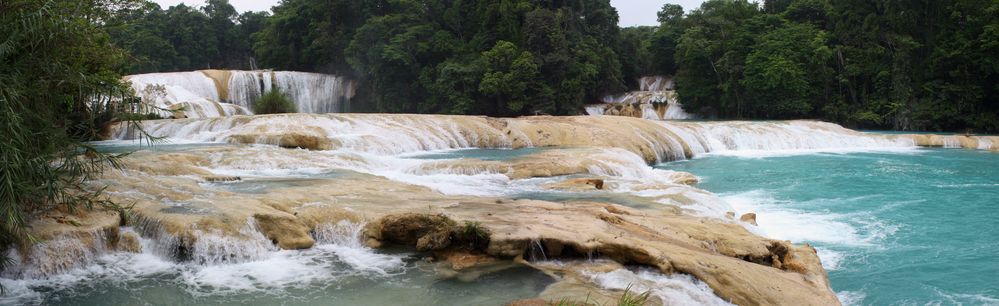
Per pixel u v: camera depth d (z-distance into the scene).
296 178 14.67
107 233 9.05
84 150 9.53
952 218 14.46
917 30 43.31
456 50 54.84
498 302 7.71
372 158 18.80
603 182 16.27
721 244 10.18
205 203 10.61
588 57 55.28
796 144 32.78
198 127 24.34
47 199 8.52
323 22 58.25
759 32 51.31
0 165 7.15
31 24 7.88
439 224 9.78
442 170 17.48
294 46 61.75
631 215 11.76
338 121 24.67
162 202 10.53
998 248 11.90
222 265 9.09
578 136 26.39
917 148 32.62
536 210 11.42
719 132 32.16
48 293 7.85
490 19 55.09
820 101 47.72
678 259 8.86
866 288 9.79
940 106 41.66
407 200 12.02
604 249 9.24
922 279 10.18
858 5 46.41
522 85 50.34
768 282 8.74
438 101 53.53
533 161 18.62
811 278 9.45
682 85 53.97
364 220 10.35
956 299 9.30
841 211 15.23
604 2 63.25
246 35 86.56
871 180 20.39
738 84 50.31
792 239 12.59
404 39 53.69
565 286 8.15
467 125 26.53
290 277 8.66
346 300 7.84
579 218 10.66
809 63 47.34
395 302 7.77
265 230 9.95
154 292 8.03
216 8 88.12
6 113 7.20
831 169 23.38
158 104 33.44
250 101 48.28
